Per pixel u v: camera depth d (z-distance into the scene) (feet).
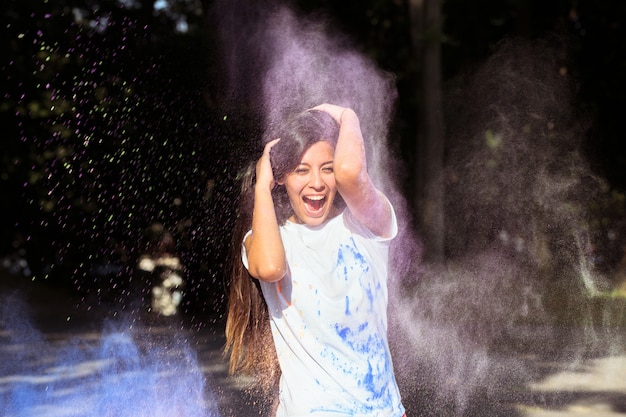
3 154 54.24
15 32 49.65
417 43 54.44
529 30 61.77
